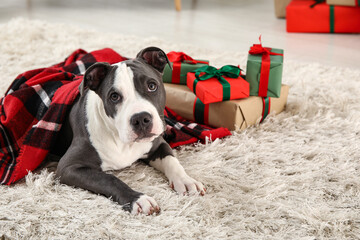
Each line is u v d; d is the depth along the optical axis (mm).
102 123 2014
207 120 2664
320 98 3088
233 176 2135
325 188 2029
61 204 1847
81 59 2902
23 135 2316
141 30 4836
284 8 5359
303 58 3979
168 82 2855
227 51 4086
